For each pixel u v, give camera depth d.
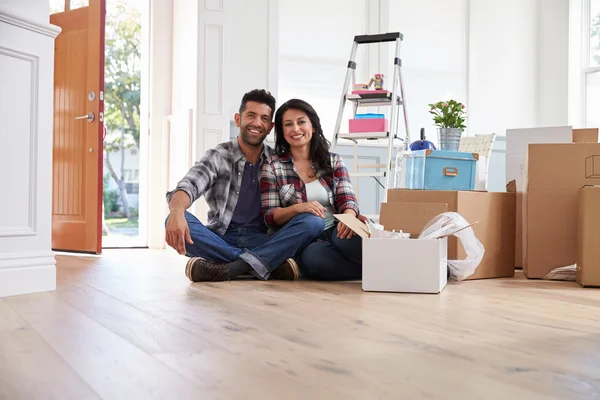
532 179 3.23
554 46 6.22
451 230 2.74
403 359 1.41
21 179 2.45
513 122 6.20
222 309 2.09
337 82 5.60
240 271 2.95
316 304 2.23
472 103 6.04
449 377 1.26
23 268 2.45
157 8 5.73
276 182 3.15
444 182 3.32
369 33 5.70
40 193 2.51
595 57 6.15
